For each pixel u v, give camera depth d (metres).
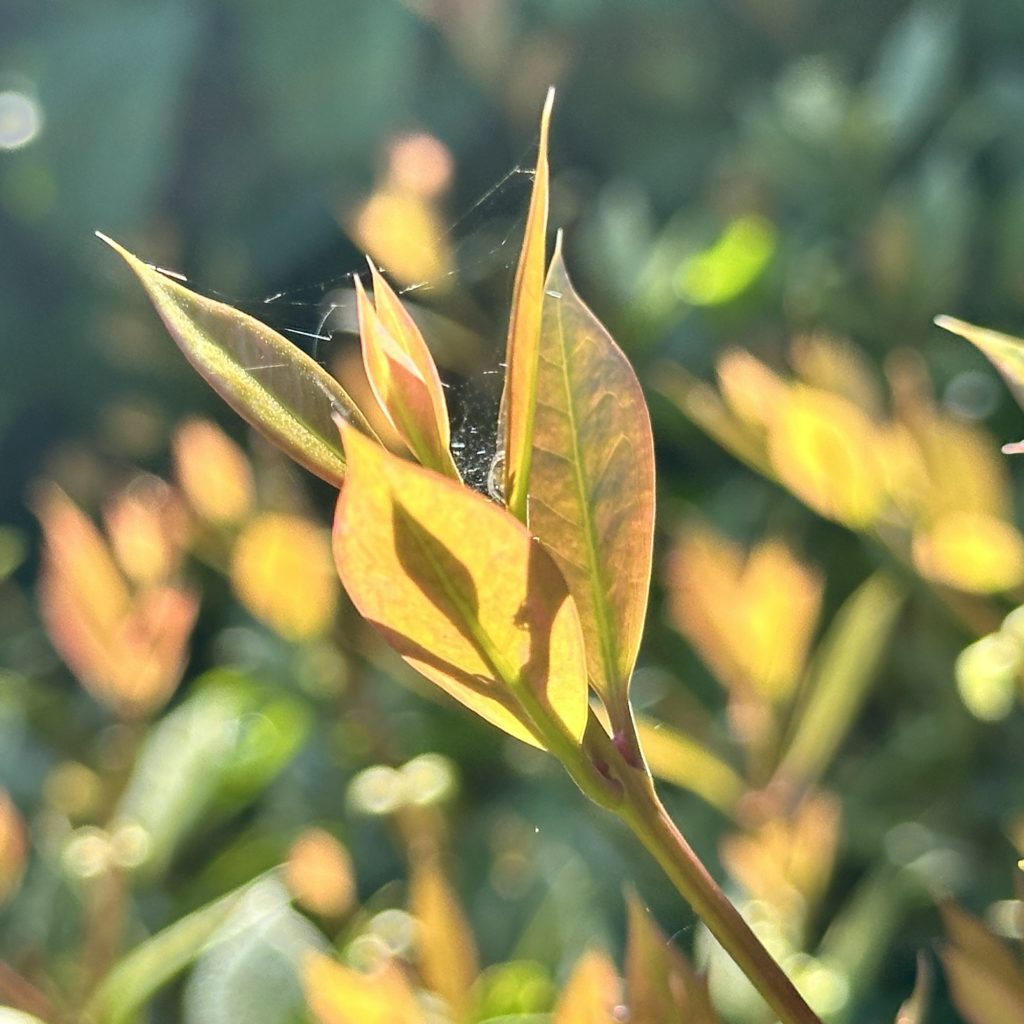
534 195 0.29
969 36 1.13
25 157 1.58
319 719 0.68
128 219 1.54
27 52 1.65
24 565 1.35
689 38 1.33
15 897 0.59
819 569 0.72
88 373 1.43
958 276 0.80
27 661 0.97
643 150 1.31
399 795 0.59
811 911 0.46
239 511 0.57
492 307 0.60
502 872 0.64
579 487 0.31
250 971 0.43
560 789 0.70
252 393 0.30
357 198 1.44
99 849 0.51
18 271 1.53
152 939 0.50
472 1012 0.41
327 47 1.54
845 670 0.47
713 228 0.94
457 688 0.30
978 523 0.40
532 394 0.30
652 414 0.84
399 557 0.28
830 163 0.93
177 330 0.30
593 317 0.31
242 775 0.62
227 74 1.59
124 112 1.57
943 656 0.67
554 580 0.29
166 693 0.52
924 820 0.65
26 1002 0.43
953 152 0.98
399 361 0.30
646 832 0.30
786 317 0.84
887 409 0.73
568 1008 0.35
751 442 0.42
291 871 0.49
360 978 0.38
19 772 0.74
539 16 1.36
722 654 0.45
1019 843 0.38
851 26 1.28
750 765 0.48
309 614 0.56
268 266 1.50
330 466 0.30
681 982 0.33
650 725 0.47
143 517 0.49
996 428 0.76
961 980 0.33
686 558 0.46
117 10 1.64
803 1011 0.29
